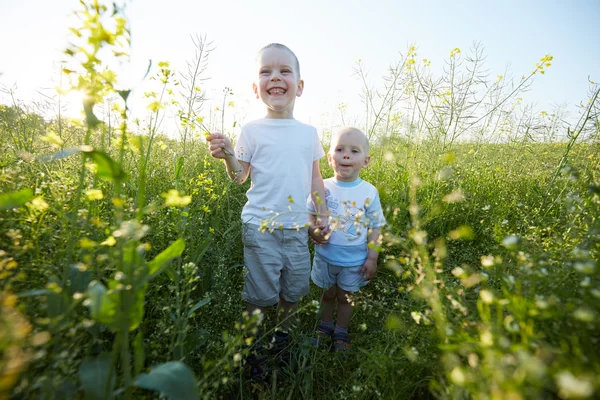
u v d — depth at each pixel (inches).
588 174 111.0
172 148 142.8
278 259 87.0
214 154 81.4
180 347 52.7
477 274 43.8
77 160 96.8
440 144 127.5
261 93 90.8
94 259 51.9
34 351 38.1
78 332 47.7
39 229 56.4
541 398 28.4
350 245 88.2
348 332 89.7
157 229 74.9
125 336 34.4
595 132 126.0
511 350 31.4
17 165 78.0
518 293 37.0
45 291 38.3
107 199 76.8
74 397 40.3
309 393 66.7
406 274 48.9
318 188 95.3
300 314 89.6
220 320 73.4
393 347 58.3
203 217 92.4
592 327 33.3
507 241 39.4
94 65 32.8
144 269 36.6
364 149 93.7
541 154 170.4
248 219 87.9
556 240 64.2
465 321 42.6
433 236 109.1
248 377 72.2
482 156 168.2
